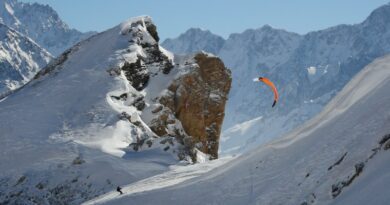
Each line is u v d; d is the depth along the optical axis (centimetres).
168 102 8050
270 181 2509
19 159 5956
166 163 5878
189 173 3953
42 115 7150
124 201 3275
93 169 5525
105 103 7350
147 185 3694
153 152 6175
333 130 2439
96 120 6988
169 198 3081
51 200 5059
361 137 2134
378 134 2041
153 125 7350
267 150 2870
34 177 5469
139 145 6312
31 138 6519
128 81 8188
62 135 6612
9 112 7312
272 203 2278
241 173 2819
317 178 2167
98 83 7856
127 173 5425
